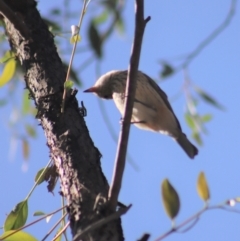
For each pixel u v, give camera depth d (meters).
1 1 7.37
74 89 7.43
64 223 7.32
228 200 5.09
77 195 6.48
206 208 5.07
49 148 7.25
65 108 7.27
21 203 7.73
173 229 4.87
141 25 6.04
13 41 8.06
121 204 6.57
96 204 6.27
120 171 6.14
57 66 7.69
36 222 6.96
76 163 6.76
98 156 6.94
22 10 7.99
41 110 7.35
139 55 6.15
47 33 7.94
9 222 7.68
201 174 5.25
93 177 6.64
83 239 6.14
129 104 6.21
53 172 7.73
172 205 5.09
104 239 6.09
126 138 6.16
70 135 7.00
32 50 7.76
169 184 5.14
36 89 7.55
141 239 5.32
